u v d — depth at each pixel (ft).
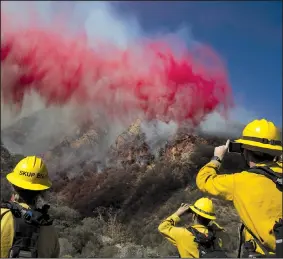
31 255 10.04
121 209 166.30
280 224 9.14
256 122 11.13
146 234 105.50
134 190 187.21
